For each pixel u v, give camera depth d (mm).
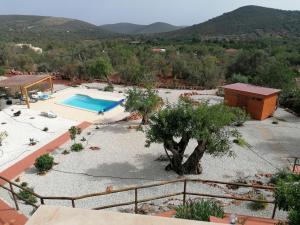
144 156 18594
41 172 16531
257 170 16656
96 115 28047
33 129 23984
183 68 43312
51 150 19781
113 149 19672
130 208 12930
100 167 17188
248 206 12938
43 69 47281
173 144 15969
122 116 27719
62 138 21984
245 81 37031
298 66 50094
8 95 33312
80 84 40219
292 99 28500
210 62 44625
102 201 13695
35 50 64125
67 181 15648
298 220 6633
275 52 55812
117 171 16703
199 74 40469
